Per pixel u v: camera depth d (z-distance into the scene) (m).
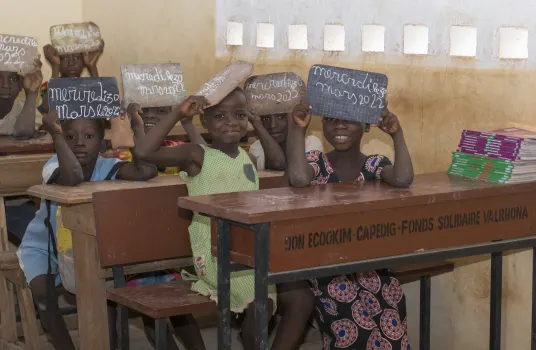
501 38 3.11
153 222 2.95
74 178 2.98
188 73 5.58
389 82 3.67
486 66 3.18
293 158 2.65
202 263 2.74
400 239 2.43
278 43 4.45
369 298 2.79
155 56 6.15
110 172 3.27
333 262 2.30
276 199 2.36
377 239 2.38
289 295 2.79
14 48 4.40
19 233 3.91
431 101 3.46
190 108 2.75
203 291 2.74
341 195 2.43
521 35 3.04
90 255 2.90
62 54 5.64
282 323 2.80
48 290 3.21
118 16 6.82
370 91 2.62
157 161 2.85
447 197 2.49
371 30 3.76
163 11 5.96
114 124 3.16
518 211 2.71
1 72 4.41
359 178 2.88
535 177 2.72
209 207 2.25
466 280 3.38
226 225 2.30
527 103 3.00
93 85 3.15
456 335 3.45
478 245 2.61
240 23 4.84
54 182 3.09
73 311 3.88
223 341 2.34
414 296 3.63
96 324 2.93
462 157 2.89
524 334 3.12
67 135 3.17
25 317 3.44
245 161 2.94
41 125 5.16
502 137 2.73
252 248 2.25
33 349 3.44
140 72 3.75
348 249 2.32
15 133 4.39
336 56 3.99
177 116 2.77
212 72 5.23
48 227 3.16
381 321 2.77
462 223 2.57
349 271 2.33
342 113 2.62
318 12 4.10
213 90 2.79
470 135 2.87
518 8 3.03
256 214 2.12
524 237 2.73
